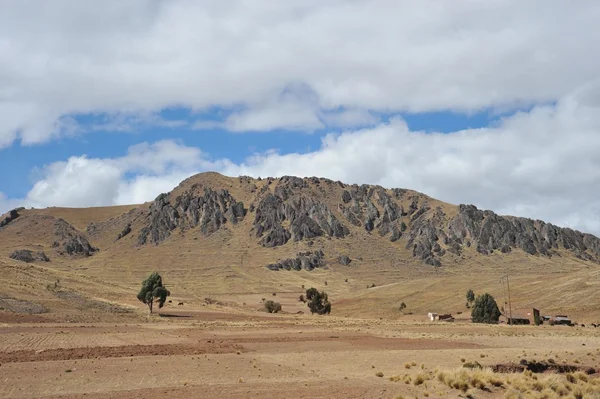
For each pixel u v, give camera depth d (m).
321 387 36.75
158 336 79.31
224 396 34.16
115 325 99.25
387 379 40.19
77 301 124.12
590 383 37.50
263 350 63.28
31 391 36.41
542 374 41.44
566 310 142.62
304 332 92.25
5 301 108.75
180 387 37.78
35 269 158.62
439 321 140.62
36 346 62.28
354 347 67.44
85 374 43.78
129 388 37.59
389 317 179.25
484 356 55.38
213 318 128.38
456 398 32.41
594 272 179.25
